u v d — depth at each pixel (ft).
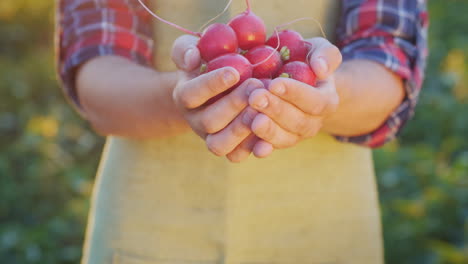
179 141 2.94
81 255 6.05
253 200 2.93
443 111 7.18
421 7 3.00
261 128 2.39
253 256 2.95
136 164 3.01
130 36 2.95
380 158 5.98
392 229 5.31
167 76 2.75
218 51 2.53
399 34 2.93
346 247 3.03
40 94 9.12
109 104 2.83
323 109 2.47
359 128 2.89
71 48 2.95
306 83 2.50
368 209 3.10
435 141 7.06
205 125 2.45
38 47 10.37
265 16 2.97
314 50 2.60
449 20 9.80
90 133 8.21
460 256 4.96
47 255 6.05
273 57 2.54
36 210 6.88
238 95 2.40
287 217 2.96
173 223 2.95
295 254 2.97
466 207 5.40
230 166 2.90
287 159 2.94
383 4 2.93
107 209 3.08
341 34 3.03
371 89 2.80
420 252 5.17
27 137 7.57
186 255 2.95
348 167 3.05
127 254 3.01
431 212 5.38
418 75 2.91
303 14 3.01
